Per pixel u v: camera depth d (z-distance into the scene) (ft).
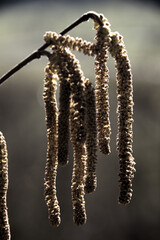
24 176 20.13
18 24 35.17
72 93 4.36
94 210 20.38
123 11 38.83
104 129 4.78
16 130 20.52
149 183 20.85
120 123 4.60
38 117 20.62
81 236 20.08
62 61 4.49
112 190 20.35
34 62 22.30
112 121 20.67
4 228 4.75
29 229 19.86
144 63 23.49
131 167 4.54
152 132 21.06
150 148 20.94
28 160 20.27
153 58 24.52
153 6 40.37
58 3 40.96
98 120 4.78
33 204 19.98
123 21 35.73
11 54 26.40
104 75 4.71
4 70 23.68
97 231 20.30
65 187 19.72
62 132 4.58
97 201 20.35
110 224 20.36
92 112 4.62
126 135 4.57
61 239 19.99
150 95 21.52
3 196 4.75
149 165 20.83
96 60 4.67
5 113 20.72
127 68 4.59
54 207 4.86
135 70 22.71
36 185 20.08
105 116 4.76
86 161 4.68
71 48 4.54
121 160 4.55
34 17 37.40
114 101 20.98
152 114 21.27
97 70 4.70
